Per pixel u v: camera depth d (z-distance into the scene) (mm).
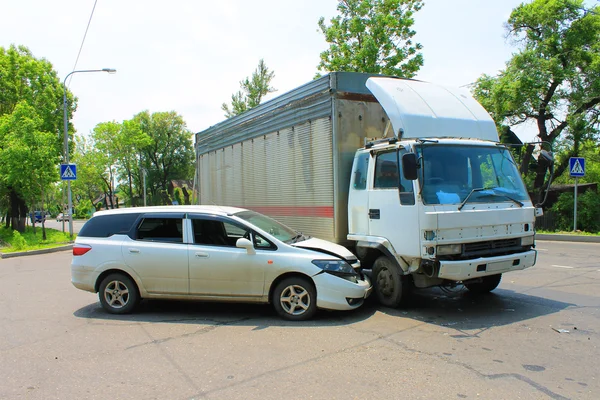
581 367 4102
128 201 71625
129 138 59188
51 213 85000
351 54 21734
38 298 7941
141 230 6543
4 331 5836
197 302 7230
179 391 3816
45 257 15289
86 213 81438
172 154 66438
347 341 5020
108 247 6531
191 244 6273
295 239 6559
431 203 5609
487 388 3691
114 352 4895
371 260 6781
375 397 3582
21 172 21281
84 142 59594
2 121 24719
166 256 6270
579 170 16188
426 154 5840
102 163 59000
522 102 19984
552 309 6191
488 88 21609
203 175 12352
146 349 4965
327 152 7141
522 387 3693
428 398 3535
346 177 7031
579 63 19906
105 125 59094
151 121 65562
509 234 5953
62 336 5555
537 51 20156
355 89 7152
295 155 8016
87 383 4051
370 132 7266
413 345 4832
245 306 6848
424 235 5535
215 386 3900
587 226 18531
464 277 5512
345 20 22172
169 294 6332
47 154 21891
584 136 19656
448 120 6465
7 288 9047
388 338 5094
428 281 6090
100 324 6070
